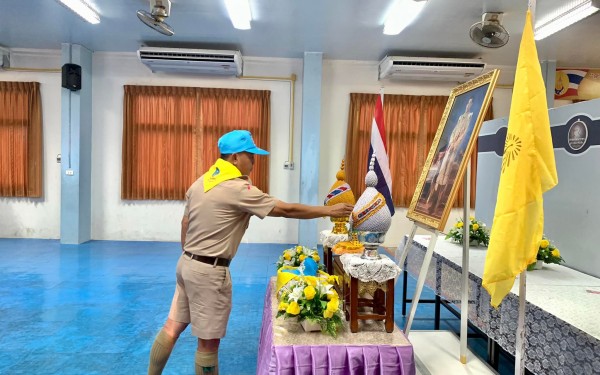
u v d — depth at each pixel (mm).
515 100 1631
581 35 5609
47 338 3146
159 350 2117
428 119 7180
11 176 6992
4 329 3303
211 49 6656
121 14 5297
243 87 7199
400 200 7207
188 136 7074
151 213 7215
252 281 4820
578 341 1617
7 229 7164
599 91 7117
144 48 6348
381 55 6863
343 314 1996
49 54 7020
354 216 1826
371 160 1947
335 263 2336
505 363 2875
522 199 1587
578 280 2463
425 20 5203
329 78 7234
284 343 1667
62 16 5422
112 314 3668
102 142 7168
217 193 1974
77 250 6309
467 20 5160
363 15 5125
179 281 2139
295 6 4879
